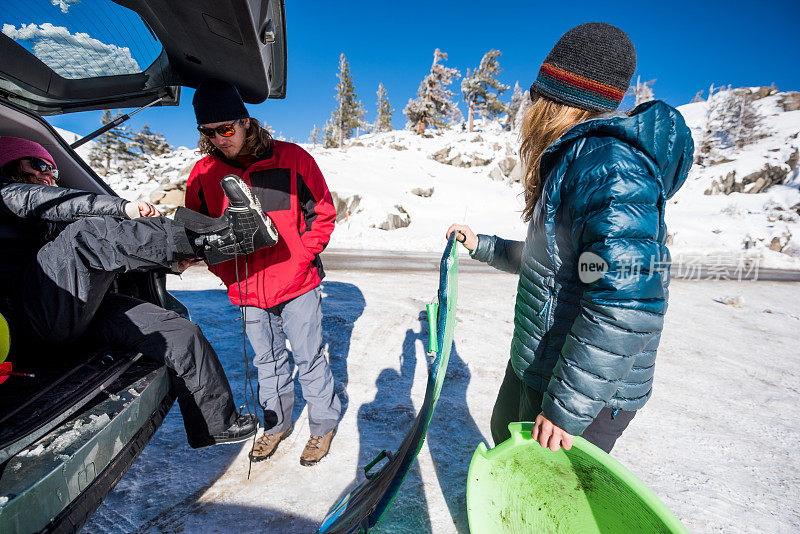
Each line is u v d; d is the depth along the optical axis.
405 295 5.67
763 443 2.54
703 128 52.28
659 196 0.99
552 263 1.14
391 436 2.32
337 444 2.22
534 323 1.22
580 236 1.03
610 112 1.11
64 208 1.51
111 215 1.50
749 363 4.00
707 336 4.84
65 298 1.42
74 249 1.42
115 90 2.28
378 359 3.37
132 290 2.04
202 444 1.80
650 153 0.98
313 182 1.90
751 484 2.13
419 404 2.69
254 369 3.00
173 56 1.97
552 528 1.19
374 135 56.53
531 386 1.25
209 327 3.78
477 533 1.06
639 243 0.92
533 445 1.10
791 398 3.24
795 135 44.72
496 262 1.67
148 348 1.56
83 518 1.05
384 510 0.95
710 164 43.59
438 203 26.45
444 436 2.34
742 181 35.09
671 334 4.80
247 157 1.81
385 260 9.62
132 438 1.30
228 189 1.44
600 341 0.93
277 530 1.63
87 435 1.10
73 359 1.50
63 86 2.22
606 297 0.92
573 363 0.97
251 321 1.94
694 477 2.16
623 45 1.08
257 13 1.40
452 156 36.62
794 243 20.66
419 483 1.95
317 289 2.03
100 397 1.29
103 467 1.14
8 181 1.58
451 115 55.03
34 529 0.91
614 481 0.99
